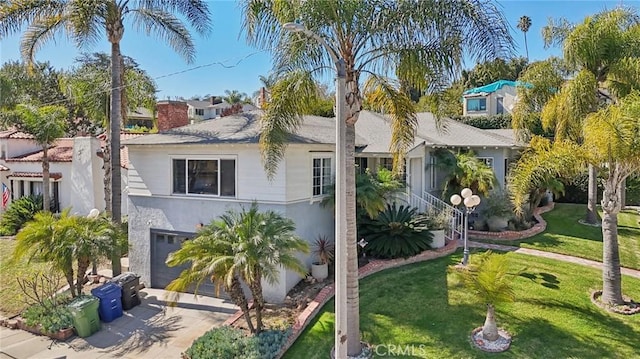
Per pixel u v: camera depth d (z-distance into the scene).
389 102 11.01
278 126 9.30
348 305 9.00
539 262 14.51
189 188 13.83
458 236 18.19
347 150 9.15
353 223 9.13
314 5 8.48
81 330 10.52
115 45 14.61
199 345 9.37
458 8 8.52
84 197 22.33
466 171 19.34
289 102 9.24
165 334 10.66
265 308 11.78
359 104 9.23
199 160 13.62
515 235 17.97
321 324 10.50
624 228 20.05
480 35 8.59
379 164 19.09
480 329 9.74
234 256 8.88
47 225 11.64
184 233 13.84
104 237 11.91
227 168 13.26
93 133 36.25
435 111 10.16
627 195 26.59
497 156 21.73
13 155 25.38
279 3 8.98
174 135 14.61
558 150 10.98
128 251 14.49
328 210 15.07
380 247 14.90
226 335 9.68
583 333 9.49
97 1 13.54
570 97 13.94
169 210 14.05
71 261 11.41
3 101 25.66
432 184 20.67
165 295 12.73
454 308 10.88
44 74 37.19
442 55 8.75
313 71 9.30
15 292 13.18
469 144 21.36
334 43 8.98
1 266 15.55
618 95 14.39
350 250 9.05
